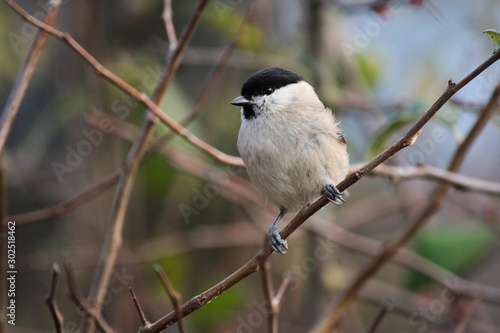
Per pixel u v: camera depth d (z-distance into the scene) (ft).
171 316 15.12
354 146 32.65
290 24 35.65
